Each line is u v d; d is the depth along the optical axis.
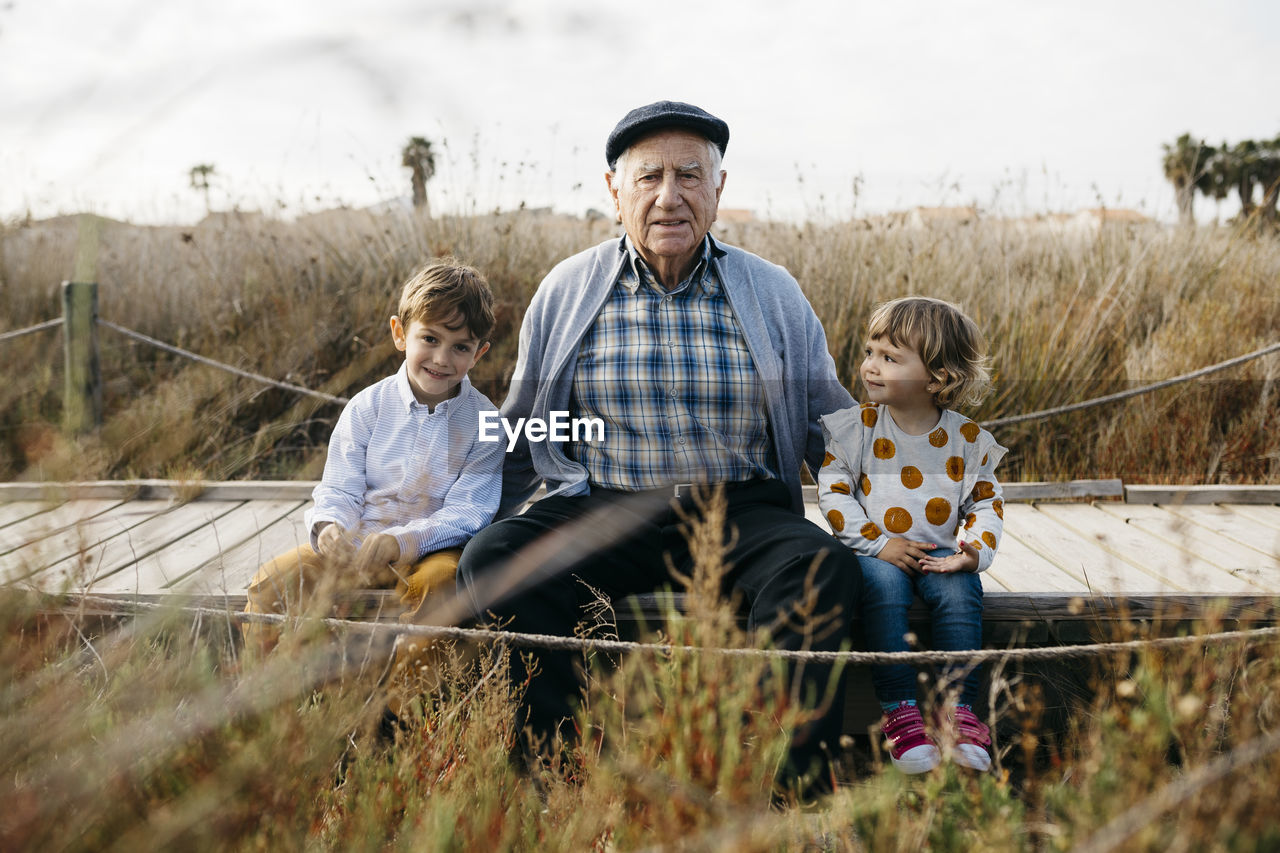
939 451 2.27
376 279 5.18
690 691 1.32
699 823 1.18
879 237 5.15
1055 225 5.61
